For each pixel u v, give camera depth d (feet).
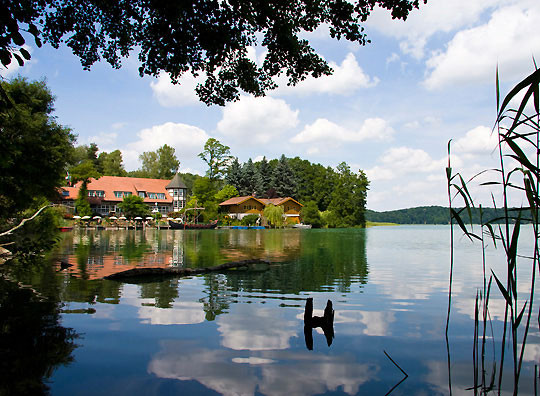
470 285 30.83
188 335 16.79
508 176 12.18
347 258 52.80
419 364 13.55
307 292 27.61
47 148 52.06
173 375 12.37
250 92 32.24
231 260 49.78
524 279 34.37
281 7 26.48
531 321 19.51
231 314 20.71
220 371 12.72
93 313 20.75
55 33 24.94
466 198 13.43
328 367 13.17
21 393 10.93
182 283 31.24
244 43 29.04
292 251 64.69
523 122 11.65
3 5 13.06
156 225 193.47
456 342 16.02
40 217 50.21
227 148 250.57
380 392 11.22
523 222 12.45
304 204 284.82
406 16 22.86
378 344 15.76
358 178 264.72
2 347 15.08
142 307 22.31
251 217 227.40
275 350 14.89
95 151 322.34
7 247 36.83
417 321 19.48
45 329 17.60
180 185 259.60
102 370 12.75
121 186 242.17
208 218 223.30
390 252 63.26
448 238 114.32
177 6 22.16
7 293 26.35
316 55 29.45
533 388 11.55
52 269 39.04
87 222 174.09
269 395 10.89
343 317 20.34
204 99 31.45
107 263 44.65
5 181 36.94
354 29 25.39
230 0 24.27
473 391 11.37
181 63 26.81
